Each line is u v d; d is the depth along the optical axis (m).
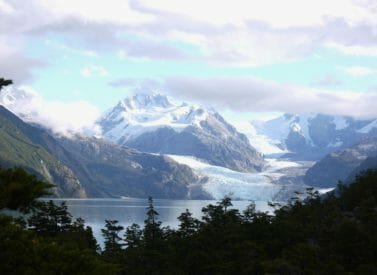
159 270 118.25
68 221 118.25
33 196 23.36
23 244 24.16
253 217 153.50
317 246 127.69
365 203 147.25
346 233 119.19
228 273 115.31
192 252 121.12
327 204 174.50
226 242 132.88
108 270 24.50
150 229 135.50
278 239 132.38
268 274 107.44
